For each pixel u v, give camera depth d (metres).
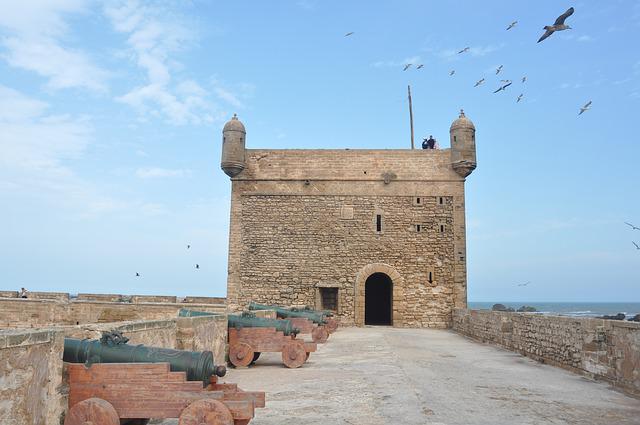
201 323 11.36
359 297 27.67
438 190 28.36
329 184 28.59
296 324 18.80
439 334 23.92
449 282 27.70
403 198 28.39
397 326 27.44
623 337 9.93
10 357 5.45
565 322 12.60
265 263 28.16
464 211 28.19
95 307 22.58
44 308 22.56
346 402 8.62
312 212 28.42
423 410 8.02
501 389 9.93
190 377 6.36
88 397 6.19
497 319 18.23
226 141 28.59
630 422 7.50
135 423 6.61
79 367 6.25
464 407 8.30
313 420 7.41
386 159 28.66
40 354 5.93
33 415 5.80
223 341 12.84
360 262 27.97
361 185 28.52
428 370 12.23
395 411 7.93
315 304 27.73
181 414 6.00
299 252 28.16
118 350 6.48
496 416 7.73
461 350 16.98
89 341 6.57
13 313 22.70
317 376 11.41
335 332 23.58
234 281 28.09
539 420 7.54
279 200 28.58
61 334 6.32
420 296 27.62
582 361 11.69
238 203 28.69
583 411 8.16
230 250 28.36
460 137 28.06
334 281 27.89
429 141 33.06
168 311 22.66
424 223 28.16
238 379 11.11
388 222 28.20
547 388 10.08
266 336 13.00
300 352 12.82
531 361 14.23
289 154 28.91
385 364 13.11
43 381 5.98
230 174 28.77
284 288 27.92
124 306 22.59
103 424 5.94
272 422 7.31
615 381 10.20
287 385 10.27
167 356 6.46
